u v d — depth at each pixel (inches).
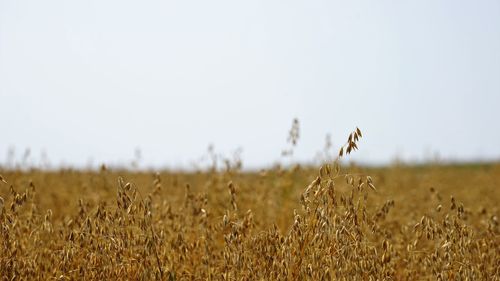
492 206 418.3
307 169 413.1
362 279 233.9
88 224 245.1
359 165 477.7
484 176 634.2
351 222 240.4
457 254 250.7
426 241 319.3
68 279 239.3
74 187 433.4
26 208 343.0
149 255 242.7
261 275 241.1
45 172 470.0
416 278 267.4
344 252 233.8
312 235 246.2
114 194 383.9
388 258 245.6
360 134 236.5
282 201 377.7
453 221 257.1
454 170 712.4
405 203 407.5
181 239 267.6
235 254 243.0
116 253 240.1
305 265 237.6
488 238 279.4
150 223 244.4
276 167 406.0
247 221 265.6
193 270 265.4
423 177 593.3
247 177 427.5
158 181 306.0
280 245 246.5
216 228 283.0
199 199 301.0
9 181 403.9
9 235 249.9
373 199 387.9
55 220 362.9
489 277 255.8
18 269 244.5
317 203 239.9
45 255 265.6
